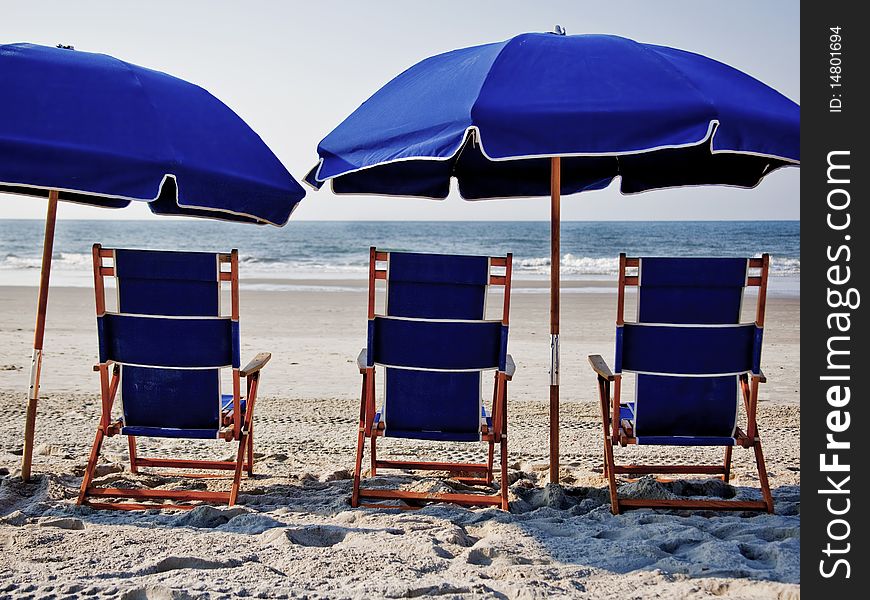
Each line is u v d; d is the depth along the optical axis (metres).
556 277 4.37
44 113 3.55
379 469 4.96
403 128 3.67
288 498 4.20
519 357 9.59
